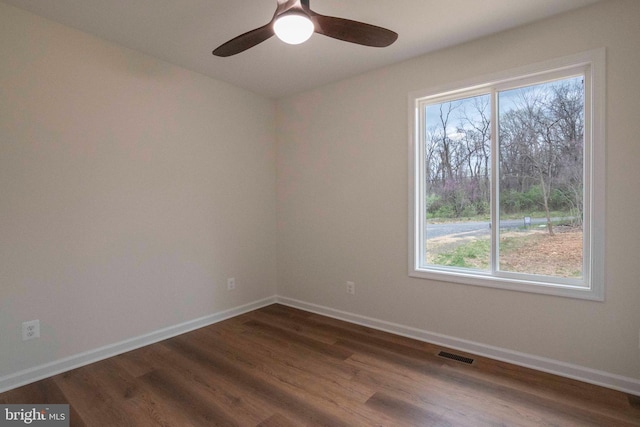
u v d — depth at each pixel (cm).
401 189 288
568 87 224
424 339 278
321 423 175
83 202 237
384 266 301
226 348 265
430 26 228
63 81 226
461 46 254
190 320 302
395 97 288
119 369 231
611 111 201
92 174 240
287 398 198
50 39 220
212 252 320
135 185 264
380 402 193
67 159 229
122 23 224
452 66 258
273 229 384
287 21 150
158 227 279
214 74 309
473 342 255
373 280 308
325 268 343
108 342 250
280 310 360
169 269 287
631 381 199
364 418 179
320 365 237
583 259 220
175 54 269
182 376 222
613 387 204
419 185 286
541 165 235
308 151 353
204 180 312
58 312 226
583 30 208
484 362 240
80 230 235
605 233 204
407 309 288
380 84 297
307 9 159
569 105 224
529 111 239
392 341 278
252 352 258
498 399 195
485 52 244
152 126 274
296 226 367
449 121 274
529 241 240
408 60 280
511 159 246
